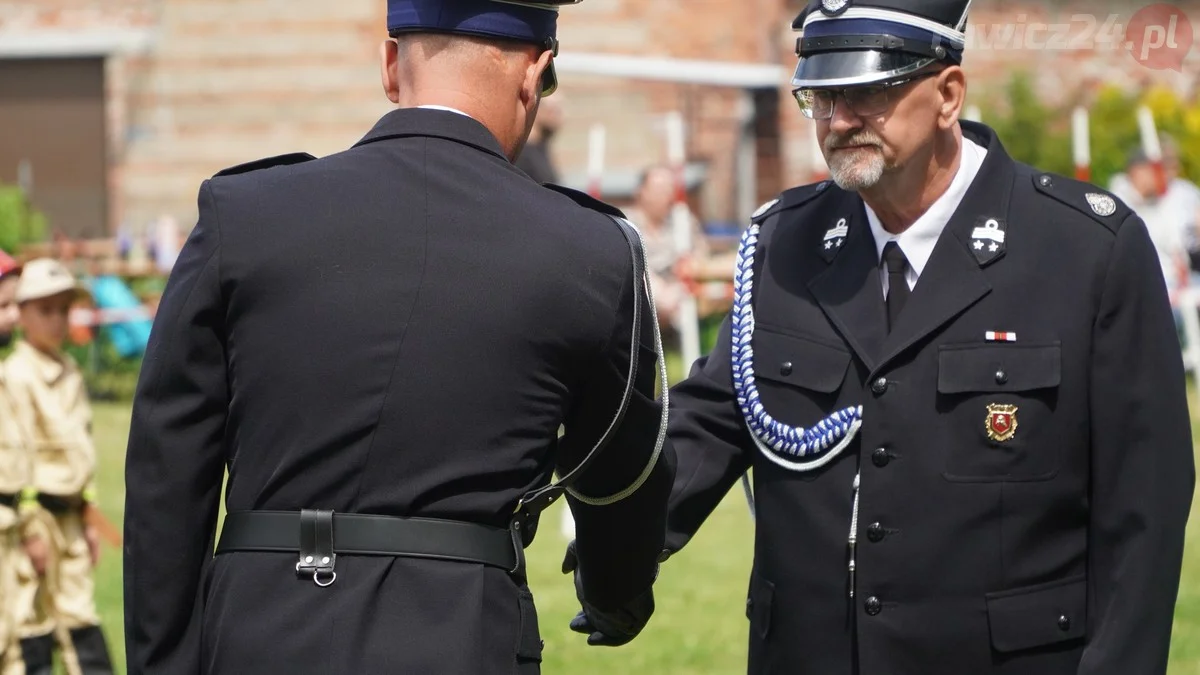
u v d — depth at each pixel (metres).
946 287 4.75
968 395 4.67
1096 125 21.41
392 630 3.76
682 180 16.92
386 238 3.90
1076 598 4.67
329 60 27.58
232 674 3.80
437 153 4.01
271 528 3.85
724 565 11.53
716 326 18.91
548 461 4.02
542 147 17.55
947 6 4.71
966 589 4.63
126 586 3.96
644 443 4.17
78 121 28.31
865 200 4.89
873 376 4.77
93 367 20.83
